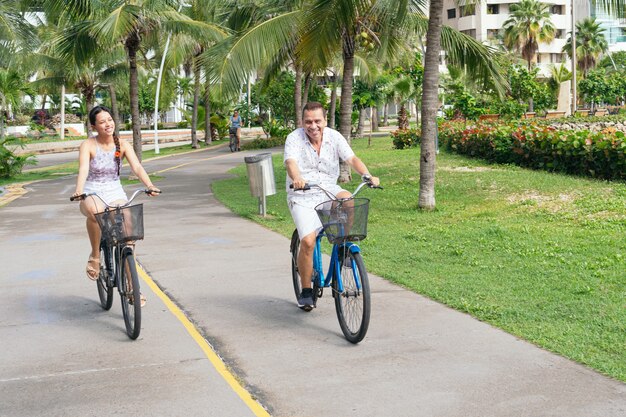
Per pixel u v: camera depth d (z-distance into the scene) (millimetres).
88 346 5711
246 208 13852
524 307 6340
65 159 37281
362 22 15977
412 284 7238
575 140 15492
